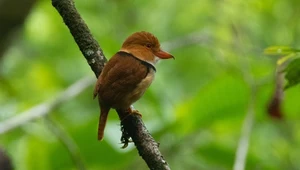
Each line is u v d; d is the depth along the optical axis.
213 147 11.82
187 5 19.78
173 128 11.50
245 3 18.34
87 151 11.17
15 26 12.58
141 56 7.57
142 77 7.36
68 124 14.71
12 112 14.59
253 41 17.98
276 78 8.58
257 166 12.20
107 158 11.30
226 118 11.55
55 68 18.47
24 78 18.02
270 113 8.66
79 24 7.24
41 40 19.28
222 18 18.47
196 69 19.23
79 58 18.89
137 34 7.78
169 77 18.80
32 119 11.91
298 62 6.64
